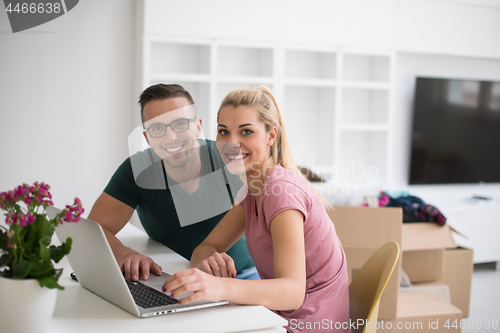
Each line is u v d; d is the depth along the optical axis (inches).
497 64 160.4
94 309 35.9
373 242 76.2
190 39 118.3
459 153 154.3
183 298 35.0
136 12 122.3
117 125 125.7
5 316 30.1
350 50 133.2
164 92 55.4
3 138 116.3
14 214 29.5
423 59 152.5
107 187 59.7
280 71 126.8
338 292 46.6
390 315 76.9
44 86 118.6
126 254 48.3
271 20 124.6
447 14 142.2
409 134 153.3
